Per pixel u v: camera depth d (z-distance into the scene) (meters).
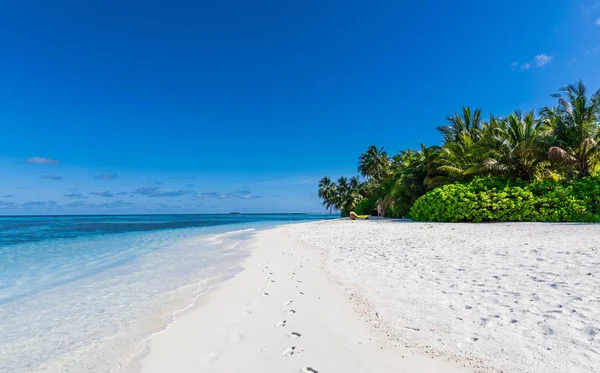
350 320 4.61
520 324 3.96
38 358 4.01
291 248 13.15
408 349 3.64
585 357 3.13
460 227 16.42
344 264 8.61
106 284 7.83
